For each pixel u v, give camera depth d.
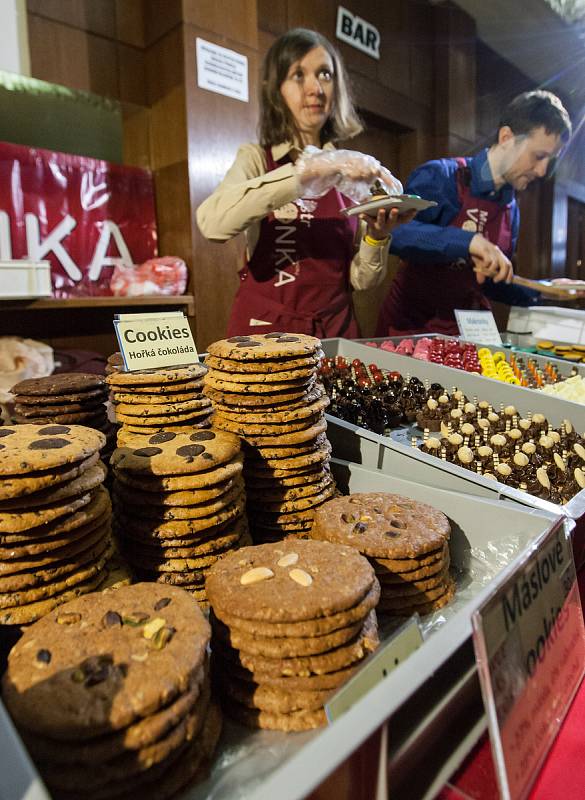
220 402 1.32
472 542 1.24
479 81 5.00
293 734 0.78
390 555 1.02
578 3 4.02
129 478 1.05
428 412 1.91
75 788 0.62
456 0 4.32
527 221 5.22
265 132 2.32
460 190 2.85
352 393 1.96
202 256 3.29
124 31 3.19
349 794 0.55
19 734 0.64
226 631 0.83
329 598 0.81
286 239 2.30
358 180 2.03
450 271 2.96
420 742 0.63
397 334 3.17
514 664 0.71
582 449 1.58
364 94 4.07
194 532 1.04
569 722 0.81
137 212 3.35
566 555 0.93
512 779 0.65
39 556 0.87
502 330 4.54
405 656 0.79
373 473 1.40
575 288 2.89
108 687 0.66
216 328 3.42
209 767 0.73
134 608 0.81
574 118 4.53
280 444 1.25
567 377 2.43
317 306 2.42
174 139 3.19
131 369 1.31
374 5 4.08
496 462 1.53
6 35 2.77
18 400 1.37
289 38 2.16
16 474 0.85
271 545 0.98
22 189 2.85
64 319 3.13
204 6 3.06
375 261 2.38
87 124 3.28
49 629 0.77
